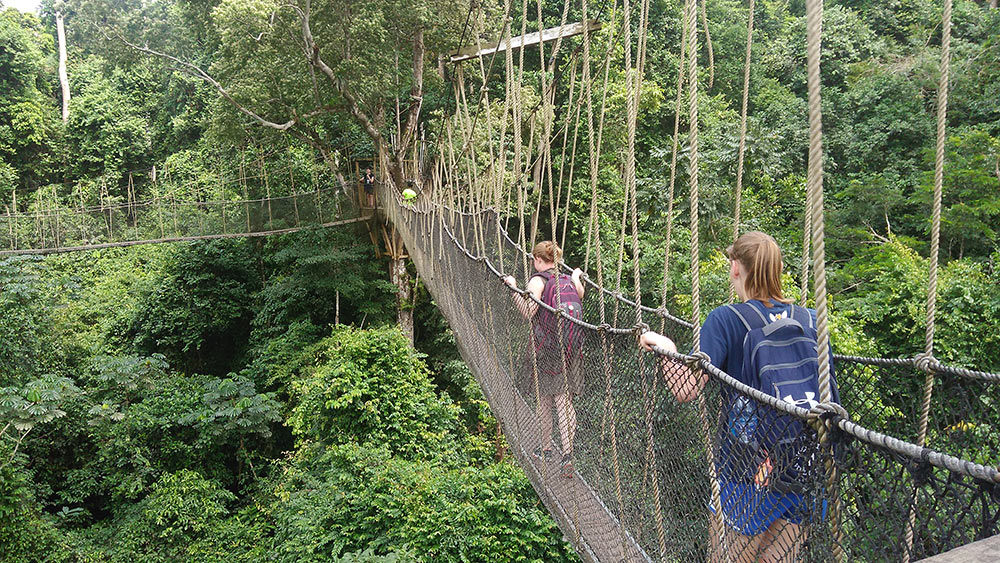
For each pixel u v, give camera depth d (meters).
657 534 1.61
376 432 8.73
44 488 9.85
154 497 9.59
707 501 1.34
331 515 7.51
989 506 0.71
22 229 12.84
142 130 21.89
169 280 15.16
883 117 15.46
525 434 2.99
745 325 1.32
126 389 11.23
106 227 13.73
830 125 16.38
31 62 21.88
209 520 9.41
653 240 10.05
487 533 6.72
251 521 9.61
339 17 10.55
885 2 20.61
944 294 8.54
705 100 14.44
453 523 6.78
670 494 1.52
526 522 6.74
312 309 14.05
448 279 5.69
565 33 4.29
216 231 13.46
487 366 3.96
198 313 14.91
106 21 15.62
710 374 1.27
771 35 20.09
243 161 16.16
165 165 20.67
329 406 8.74
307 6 9.94
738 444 1.20
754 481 1.15
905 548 0.79
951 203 11.91
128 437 10.31
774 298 1.36
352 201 13.96
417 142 12.34
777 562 1.12
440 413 9.36
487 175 5.54
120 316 15.26
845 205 13.26
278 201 13.78
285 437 11.74
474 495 7.24
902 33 19.56
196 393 11.16
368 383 9.08
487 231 5.03
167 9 19.27
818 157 0.90
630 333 1.74
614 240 10.06
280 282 14.43
